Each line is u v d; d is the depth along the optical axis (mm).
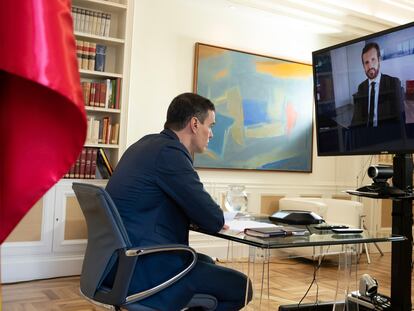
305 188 5371
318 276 3928
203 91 4594
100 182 3793
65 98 513
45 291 3205
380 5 5035
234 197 2400
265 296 1984
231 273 1726
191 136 1844
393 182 2514
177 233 1707
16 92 532
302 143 5293
